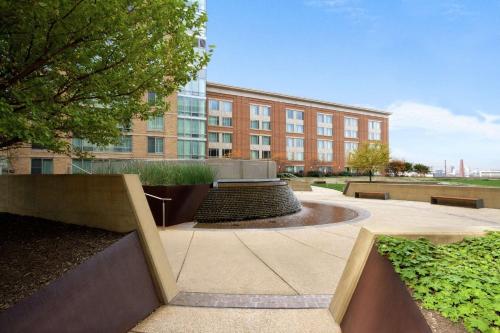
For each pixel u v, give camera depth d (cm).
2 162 1914
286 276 488
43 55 389
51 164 2747
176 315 363
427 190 1681
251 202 1079
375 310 283
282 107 5631
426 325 221
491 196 1396
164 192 919
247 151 5184
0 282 284
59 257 334
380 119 6912
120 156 3134
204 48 3025
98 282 315
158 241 435
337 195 2145
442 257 316
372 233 359
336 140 6238
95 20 363
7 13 335
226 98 5075
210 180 1161
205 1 2427
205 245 680
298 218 1090
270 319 354
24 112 384
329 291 432
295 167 5725
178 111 3656
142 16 449
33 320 249
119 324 318
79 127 446
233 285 452
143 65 531
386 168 6016
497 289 253
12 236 409
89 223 452
